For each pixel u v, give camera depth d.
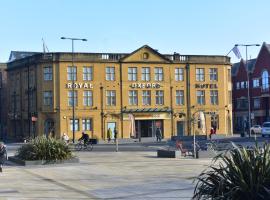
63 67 65.25
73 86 61.91
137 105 68.50
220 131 72.06
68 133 64.88
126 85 68.00
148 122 69.25
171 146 43.47
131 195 15.31
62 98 64.94
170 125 69.81
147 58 69.25
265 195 9.09
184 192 15.73
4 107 84.06
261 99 80.44
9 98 77.00
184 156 31.69
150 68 69.38
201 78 71.75
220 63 72.44
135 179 19.56
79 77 65.88
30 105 68.81
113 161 28.70
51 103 65.31
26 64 69.44
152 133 69.25
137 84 68.56
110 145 50.59
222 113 72.38
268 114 79.81
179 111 70.25
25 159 27.11
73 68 65.31
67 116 64.94
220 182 9.17
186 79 70.94
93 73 66.56
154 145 48.53
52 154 27.14
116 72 67.75
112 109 67.12
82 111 65.75
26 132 70.19
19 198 14.88
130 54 68.25
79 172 22.72
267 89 78.94
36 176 21.27
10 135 76.69
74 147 42.47
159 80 69.75
